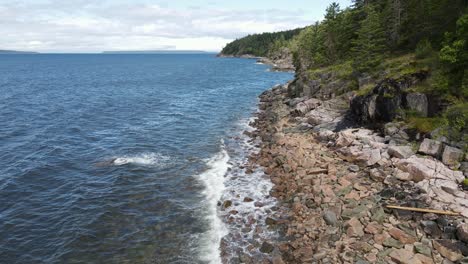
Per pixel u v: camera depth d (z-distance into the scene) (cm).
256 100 6438
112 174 2666
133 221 1972
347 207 1886
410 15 4625
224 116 4934
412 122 2728
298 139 3347
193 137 3766
